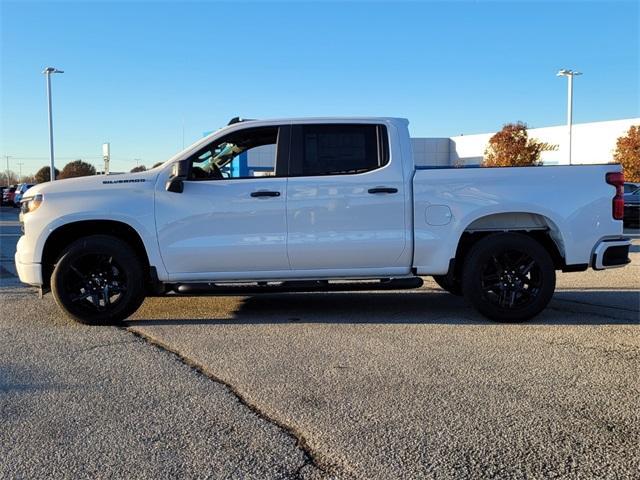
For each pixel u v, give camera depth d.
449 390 4.31
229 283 6.32
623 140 36.59
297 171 6.25
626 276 10.00
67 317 6.73
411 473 3.12
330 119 6.35
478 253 6.32
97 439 3.54
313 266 6.27
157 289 6.36
